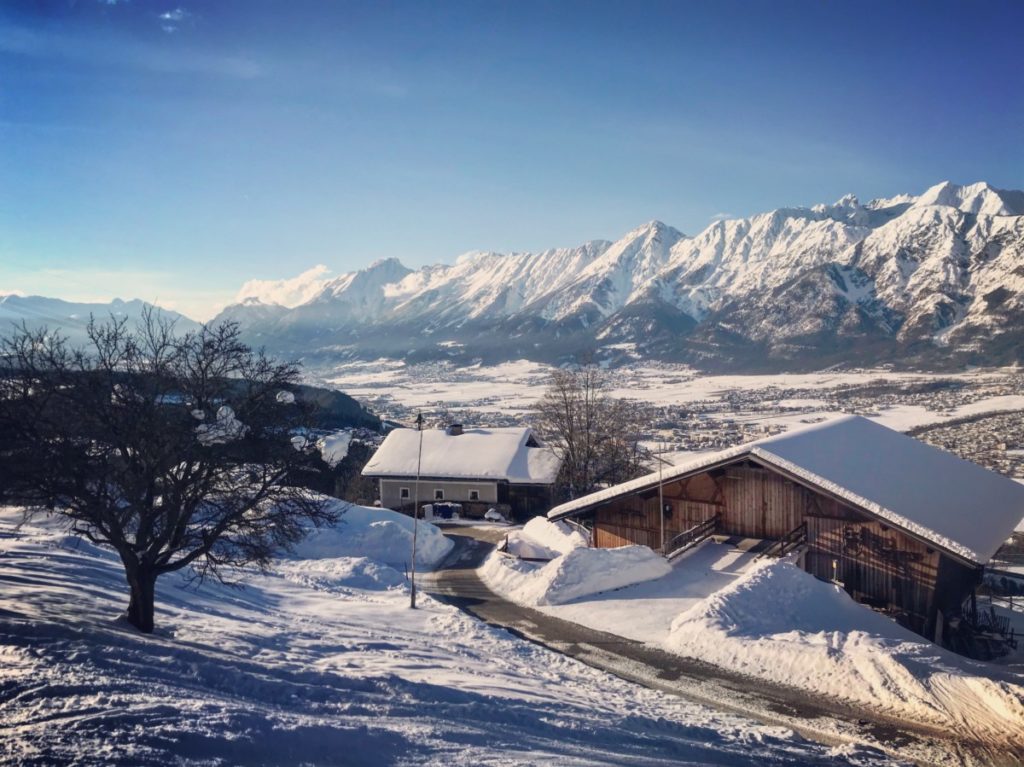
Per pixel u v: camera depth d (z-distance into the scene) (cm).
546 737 1518
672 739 1650
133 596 1891
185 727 1115
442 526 5756
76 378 1739
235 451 1909
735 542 3575
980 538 3102
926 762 1778
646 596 3209
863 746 1803
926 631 2972
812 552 3344
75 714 1098
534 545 4294
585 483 6056
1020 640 3167
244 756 1083
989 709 2033
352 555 4394
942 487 3728
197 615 2261
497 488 6138
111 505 1831
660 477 3719
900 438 4600
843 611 2847
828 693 2222
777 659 2428
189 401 1911
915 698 2114
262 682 1518
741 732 1783
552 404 6462
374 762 1175
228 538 2016
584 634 2875
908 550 3086
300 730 1213
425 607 3189
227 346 1972
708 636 2622
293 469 2025
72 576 2419
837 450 3797
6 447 1678
